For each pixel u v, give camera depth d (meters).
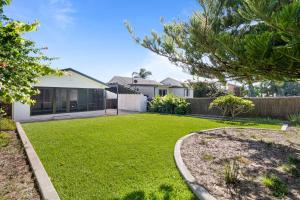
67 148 6.51
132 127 10.74
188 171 4.58
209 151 6.36
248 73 4.36
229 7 4.48
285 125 11.69
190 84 6.39
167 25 5.58
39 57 4.02
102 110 20.33
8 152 5.89
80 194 3.62
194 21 4.48
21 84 3.49
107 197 3.52
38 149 6.36
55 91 16.53
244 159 5.65
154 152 6.12
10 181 4.01
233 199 3.50
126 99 24.81
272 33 3.04
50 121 13.34
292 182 4.30
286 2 3.41
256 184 4.14
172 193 3.67
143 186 3.94
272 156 6.00
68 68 17.38
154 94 31.09
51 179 4.20
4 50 2.76
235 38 3.58
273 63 3.32
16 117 14.20
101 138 8.00
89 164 5.08
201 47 4.67
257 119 15.13
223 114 17.23
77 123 12.26
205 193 3.56
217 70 5.02
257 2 2.84
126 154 5.91
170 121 13.45
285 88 26.06
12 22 2.55
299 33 2.59
